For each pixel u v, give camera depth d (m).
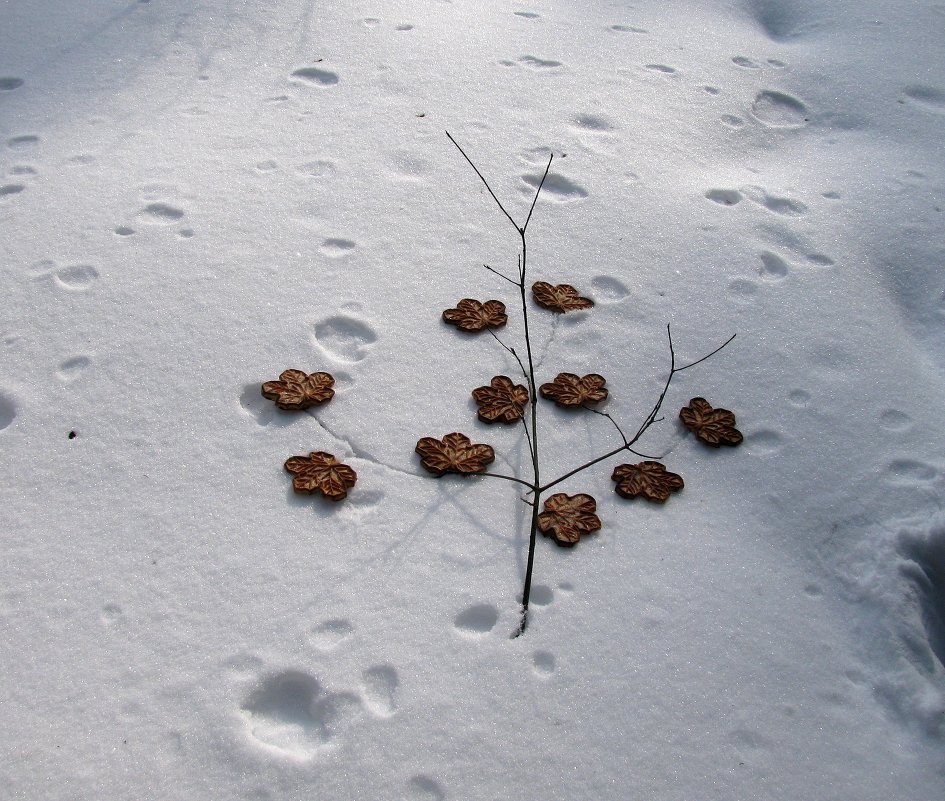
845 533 1.15
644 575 1.10
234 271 1.36
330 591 1.07
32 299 1.31
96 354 1.26
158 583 1.07
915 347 1.37
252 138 1.57
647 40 1.88
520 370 1.28
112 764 0.96
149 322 1.29
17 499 1.13
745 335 1.33
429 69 1.74
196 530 1.11
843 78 1.81
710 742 0.99
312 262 1.38
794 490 1.18
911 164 1.63
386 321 1.31
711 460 1.20
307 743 0.99
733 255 1.43
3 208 1.43
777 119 1.72
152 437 1.18
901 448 1.22
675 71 1.79
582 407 1.24
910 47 1.89
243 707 1.00
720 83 1.77
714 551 1.12
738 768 0.98
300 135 1.58
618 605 1.07
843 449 1.22
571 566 1.10
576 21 1.93
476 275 1.38
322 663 1.02
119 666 1.01
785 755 0.99
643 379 1.28
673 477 1.17
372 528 1.12
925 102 1.77
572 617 1.06
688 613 1.07
